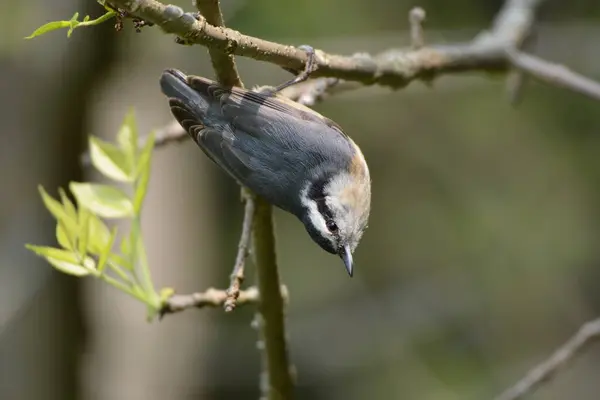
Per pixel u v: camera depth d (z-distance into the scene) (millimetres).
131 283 5422
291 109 6426
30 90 9266
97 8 8844
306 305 14469
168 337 11617
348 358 14195
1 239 9664
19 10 9109
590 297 14250
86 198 5473
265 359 6133
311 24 13266
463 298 14594
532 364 13914
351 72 5902
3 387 9750
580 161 14562
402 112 15109
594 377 13930
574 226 14469
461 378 14031
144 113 11516
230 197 13773
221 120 6156
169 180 12508
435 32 13516
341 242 6605
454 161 15195
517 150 14938
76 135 9422
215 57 5832
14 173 9508
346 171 6535
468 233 14938
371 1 13758
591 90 7625
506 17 8414
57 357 9922
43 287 9711
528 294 14391
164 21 4320
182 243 12180
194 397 12117
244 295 5852
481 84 13336
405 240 15156
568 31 12133
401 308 14602
